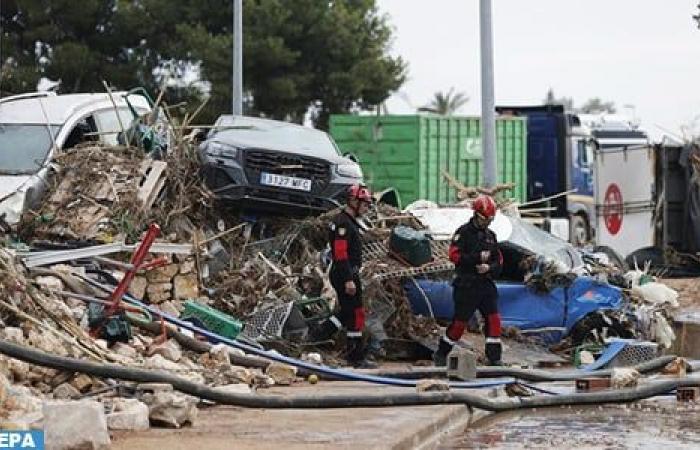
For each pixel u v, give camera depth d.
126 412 23.50
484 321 37.84
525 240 42.41
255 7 105.88
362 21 111.25
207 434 23.38
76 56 103.31
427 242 40.47
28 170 40.31
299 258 40.75
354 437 23.61
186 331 33.09
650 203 72.88
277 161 40.84
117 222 37.72
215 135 42.22
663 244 72.44
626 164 74.62
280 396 26.80
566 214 88.38
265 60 105.25
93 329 30.14
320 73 109.94
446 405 28.45
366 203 37.03
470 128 80.06
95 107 44.28
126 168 39.69
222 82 104.44
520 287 41.12
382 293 39.50
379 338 38.75
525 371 34.28
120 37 107.06
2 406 22.72
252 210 41.09
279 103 108.56
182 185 39.91
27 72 103.06
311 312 38.41
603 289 41.53
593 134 94.62
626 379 33.88
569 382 35.59
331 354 38.03
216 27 108.75
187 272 37.12
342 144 79.56
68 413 20.53
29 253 32.94
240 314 37.91
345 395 27.45
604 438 26.62
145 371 25.20
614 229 75.50
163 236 38.62
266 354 32.50
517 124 84.19
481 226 36.59
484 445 25.64
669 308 44.75
